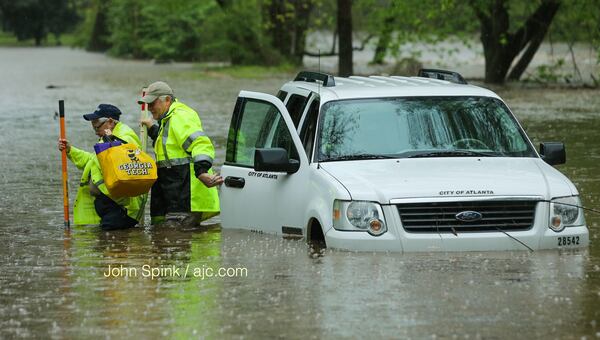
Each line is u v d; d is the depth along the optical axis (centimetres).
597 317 1559
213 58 13662
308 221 2122
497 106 2277
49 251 2233
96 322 1588
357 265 1903
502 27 8494
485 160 2156
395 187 2002
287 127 2269
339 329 1510
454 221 1989
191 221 2522
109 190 2466
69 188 3262
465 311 1597
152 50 14325
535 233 2006
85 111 6288
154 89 2545
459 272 1842
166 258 2097
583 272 1844
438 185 2005
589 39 8331
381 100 2250
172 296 1748
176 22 14275
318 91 2281
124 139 2569
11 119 5788
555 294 1695
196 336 1491
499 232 1998
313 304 1658
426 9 8194
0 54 17612
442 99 2270
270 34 11731
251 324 1548
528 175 2081
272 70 11181
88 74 10919
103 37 18088
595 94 7456
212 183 2448
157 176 2516
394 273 1841
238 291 1766
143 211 2566
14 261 2116
